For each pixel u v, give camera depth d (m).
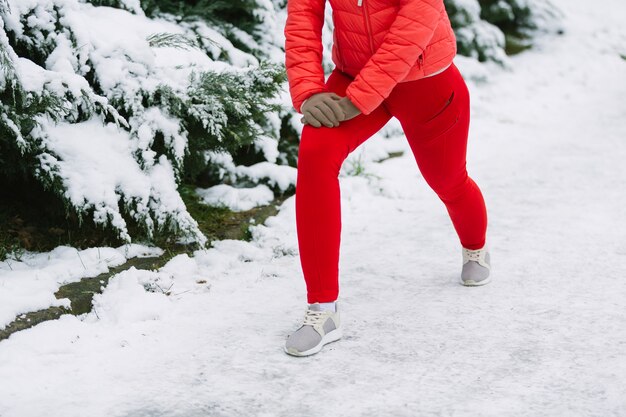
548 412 2.21
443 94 2.65
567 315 2.86
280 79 3.77
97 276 3.18
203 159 3.86
